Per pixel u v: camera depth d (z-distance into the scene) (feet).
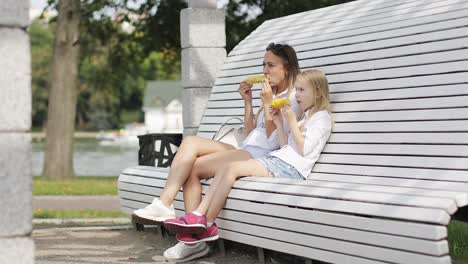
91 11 74.43
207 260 22.38
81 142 243.40
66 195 52.75
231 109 29.04
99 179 71.15
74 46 71.15
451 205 15.20
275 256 22.16
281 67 23.53
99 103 307.99
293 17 29.76
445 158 18.89
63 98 71.10
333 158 22.00
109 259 22.68
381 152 20.71
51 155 71.15
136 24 73.41
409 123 20.42
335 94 23.39
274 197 19.60
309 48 26.16
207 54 32.30
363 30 24.40
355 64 23.54
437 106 19.94
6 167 14.24
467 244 24.63
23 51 14.42
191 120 31.96
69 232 29.19
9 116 14.28
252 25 60.23
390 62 22.27
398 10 23.99
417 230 15.34
